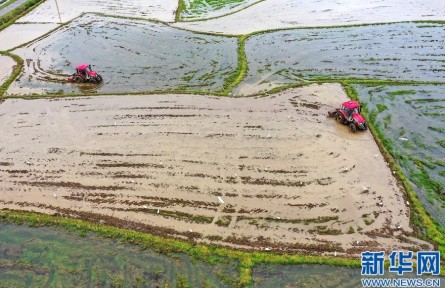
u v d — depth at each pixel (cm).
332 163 1969
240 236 1595
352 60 3025
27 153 2091
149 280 1448
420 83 2662
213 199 1770
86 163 2005
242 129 2245
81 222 1669
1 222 1691
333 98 2536
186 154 2050
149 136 2200
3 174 1948
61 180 1898
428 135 2170
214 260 1504
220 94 2612
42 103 2567
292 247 1545
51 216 1705
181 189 1828
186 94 2625
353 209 1706
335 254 1510
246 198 1773
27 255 1558
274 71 2927
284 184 1844
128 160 2016
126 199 1783
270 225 1641
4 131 2283
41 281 1459
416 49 3142
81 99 2602
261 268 1474
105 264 1512
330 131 2216
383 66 2917
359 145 2095
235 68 2981
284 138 2159
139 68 3017
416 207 1709
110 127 2292
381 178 1873
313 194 1784
